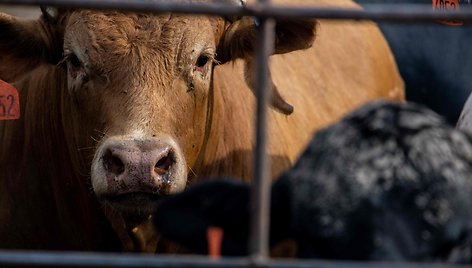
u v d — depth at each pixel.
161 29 9.88
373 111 6.54
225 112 11.15
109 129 9.61
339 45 14.22
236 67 11.59
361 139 6.36
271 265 5.96
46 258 6.13
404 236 6.02
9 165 11.46
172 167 9.37
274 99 10.95
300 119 12.32
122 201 9.41
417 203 6.08
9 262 6.12
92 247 11.30
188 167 10.30
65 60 10.28
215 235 6.25
